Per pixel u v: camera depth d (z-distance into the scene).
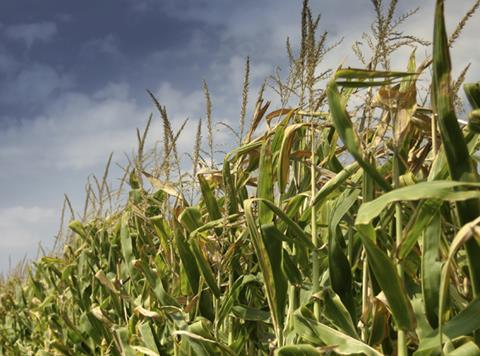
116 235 4.63
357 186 2.26
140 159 3.58
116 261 4.62
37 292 6.69
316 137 2.83
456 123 1.58
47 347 5.91
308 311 2.21
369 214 1.60
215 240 3.01
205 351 2.74
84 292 4.98
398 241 1.89
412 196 1.55
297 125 2.52
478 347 1.62
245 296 3.07
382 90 2.01
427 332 1.76
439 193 1.52
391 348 2.08
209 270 2.88
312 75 2.50
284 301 2.34
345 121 1.87
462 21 1.77
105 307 4.55
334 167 2.67
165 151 3.25
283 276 2.34
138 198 4.31
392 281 1.75
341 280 2.14
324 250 2.30
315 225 2.35
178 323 3.00
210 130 3.05
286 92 2.87
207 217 3.41
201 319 2.96
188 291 3.14
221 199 3.38
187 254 3.03
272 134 2.87
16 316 7.54
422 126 2.22
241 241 2.89
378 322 1.99
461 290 2.00
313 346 2.12
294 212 2.52
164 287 3.59
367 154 2.07
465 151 1.59
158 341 3.33
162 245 3.42
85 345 5.03
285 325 2.46
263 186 2.51
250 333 2.95
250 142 3.04
